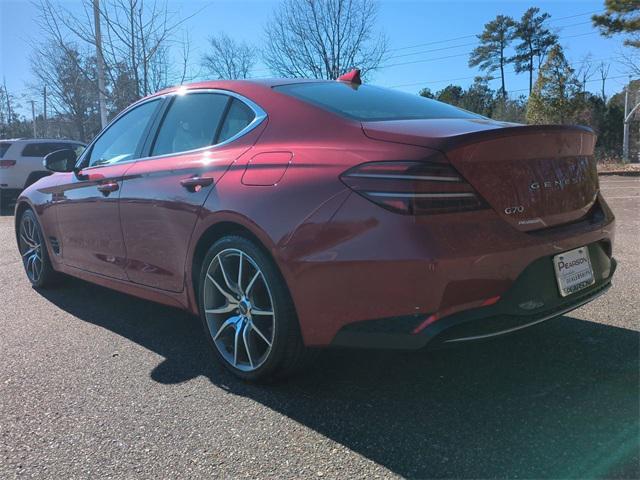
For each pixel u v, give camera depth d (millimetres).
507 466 2096
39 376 3100
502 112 46969
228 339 3055
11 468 2217
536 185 2432
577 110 23656
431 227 2170
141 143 3758
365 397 2711
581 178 2725
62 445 2377
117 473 2164
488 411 2520
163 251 3311
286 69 20594
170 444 2355
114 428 2506
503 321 2303
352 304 2332
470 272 2186
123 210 3592
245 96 3143
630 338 3320
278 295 2619
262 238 2594
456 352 3203
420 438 2320
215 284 2992
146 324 3990
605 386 2713
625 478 1995
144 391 2875
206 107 3367
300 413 2580
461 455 2182
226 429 2461
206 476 2127
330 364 3109
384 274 2221
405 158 2234
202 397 2785
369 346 2346
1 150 13328
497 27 65812
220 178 2900
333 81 3498
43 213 4711
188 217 3045
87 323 4039
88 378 3057
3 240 8203
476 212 2238
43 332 3855
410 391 2754
